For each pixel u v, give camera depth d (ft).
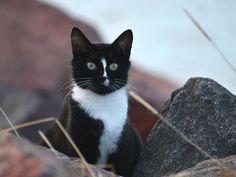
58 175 15.88
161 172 23.17
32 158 15.92
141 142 28.04
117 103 26.20
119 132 25.91
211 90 23.56
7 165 15.72
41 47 48.39
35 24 50.31
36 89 45.16
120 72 26.76
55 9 51.96
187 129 23.36
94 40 49.34
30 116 42.09
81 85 26.45
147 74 47.57
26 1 52.37
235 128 22.68
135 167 24.88
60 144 26.35
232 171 19.95
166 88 46.01
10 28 49.83
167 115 24.23
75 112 25.80
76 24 50.60
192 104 23.71
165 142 23.72
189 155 22.86
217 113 23.07
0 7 51.57
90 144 25.84
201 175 20.34
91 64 26.58
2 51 48.29
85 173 19.74
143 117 36.47
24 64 47.34
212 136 22.82
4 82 46.06
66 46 48.32
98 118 25.73
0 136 17.01
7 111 43.21
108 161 26.20
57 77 46.03
